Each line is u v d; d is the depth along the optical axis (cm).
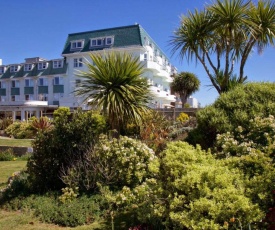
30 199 552
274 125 500
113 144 588
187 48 891
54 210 492
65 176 558
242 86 715
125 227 420
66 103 3600
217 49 890
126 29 3616
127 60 706
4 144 1684
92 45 3744
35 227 450
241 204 301
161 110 1930
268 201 336
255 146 491
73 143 604
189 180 326
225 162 397
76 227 446
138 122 734
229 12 788
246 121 614
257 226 308
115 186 560
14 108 3638
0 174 905
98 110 679
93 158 575
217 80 880
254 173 381
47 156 602
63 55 3928
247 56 856
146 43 3697
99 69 703
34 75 4303
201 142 670
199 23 853
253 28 803
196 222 303
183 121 1452
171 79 4588
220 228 290
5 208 546
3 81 4659
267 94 656
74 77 3888
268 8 810
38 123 2062
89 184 559
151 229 378
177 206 329
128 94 685
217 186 330
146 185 459
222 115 652
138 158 567
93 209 486
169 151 392
